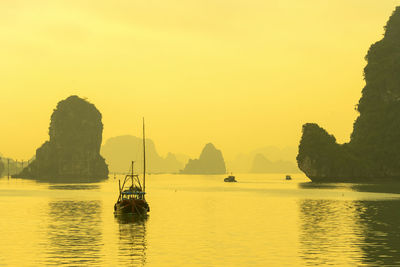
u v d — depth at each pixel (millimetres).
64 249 46469
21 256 43062
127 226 64312
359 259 41281
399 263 39625
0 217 76188
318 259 41406
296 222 68500
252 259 41719
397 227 62156
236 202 112375
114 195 145500
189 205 103188
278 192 161375
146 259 41812
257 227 63125
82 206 99312
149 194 153875
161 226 64500
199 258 42281
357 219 72000
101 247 47781
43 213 82938
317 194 145625
